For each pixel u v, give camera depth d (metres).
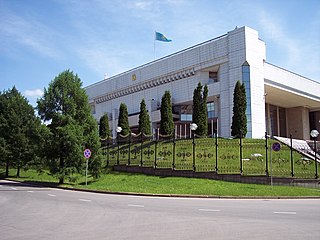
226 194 18.08
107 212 11.78
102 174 27.58
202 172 23.17
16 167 39.88
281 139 36.81
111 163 30.86
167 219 10.18
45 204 14.30
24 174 39.91
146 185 21.88
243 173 22.41
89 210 12.35
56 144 26.08
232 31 45.94
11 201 15.43
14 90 39.69
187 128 52.69
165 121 41.50
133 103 62.12
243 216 10.73
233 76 45.06
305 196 17.73
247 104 43.62
